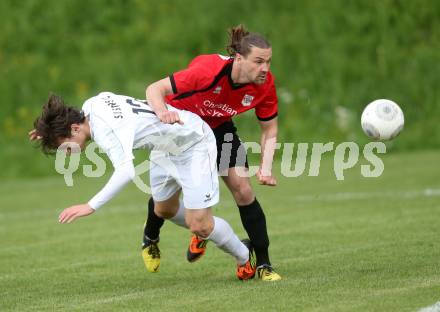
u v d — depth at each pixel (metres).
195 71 17.45
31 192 43.00
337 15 62.78
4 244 26.69
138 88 59.53
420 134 55.09
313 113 56.72
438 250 20.62
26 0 66.12
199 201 17.58
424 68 59.69
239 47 17.33
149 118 16.95
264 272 18.31
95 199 15.90
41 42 64.25
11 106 58.44
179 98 17.89
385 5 62.84
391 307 14.53
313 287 16.75
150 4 66.56
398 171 42.09
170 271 20.53
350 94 58.34
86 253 24.00
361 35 61.94
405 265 18.81
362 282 16.94
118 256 23.23
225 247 18.00
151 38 64.44
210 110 18.08
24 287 19.17
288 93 58.00
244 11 64.75
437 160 46.19
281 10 64.44
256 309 14.98
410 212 28.41
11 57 63.31
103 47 64.19
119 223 30.36
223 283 18.27
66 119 16.42
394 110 18.45
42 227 30.42
